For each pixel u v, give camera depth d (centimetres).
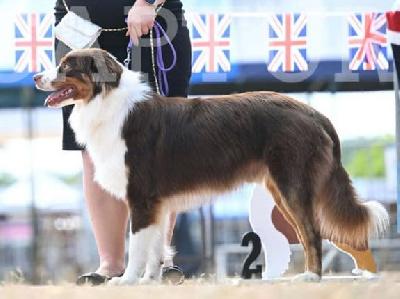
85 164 1056
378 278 1025
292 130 940
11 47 1349
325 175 941
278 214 1162
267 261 1161
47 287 830
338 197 952
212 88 1504
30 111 1653
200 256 1552
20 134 1930
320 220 955
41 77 975
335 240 984
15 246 1750
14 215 1803
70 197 1895
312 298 680
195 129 965
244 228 1611
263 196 1162
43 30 1317
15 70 1320
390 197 1648
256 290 731
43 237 1723
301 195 930
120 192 970
